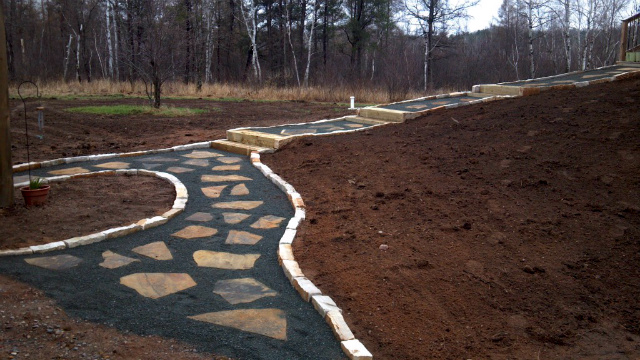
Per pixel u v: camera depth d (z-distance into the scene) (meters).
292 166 7.65
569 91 9.52
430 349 3.30
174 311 3.50
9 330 3.07
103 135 10.56
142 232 5.00
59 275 3.94
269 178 7.11
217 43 34.50
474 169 6.52
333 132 9.35
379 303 3.75
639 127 6.60
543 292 4.02
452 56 38.91
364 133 9.40
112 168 7.43
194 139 10.10
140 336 3.15
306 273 4.15
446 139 7.94
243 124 12.35
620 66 14.35
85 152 8.56
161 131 11.20
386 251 4.56
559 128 7.28
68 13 34.25
